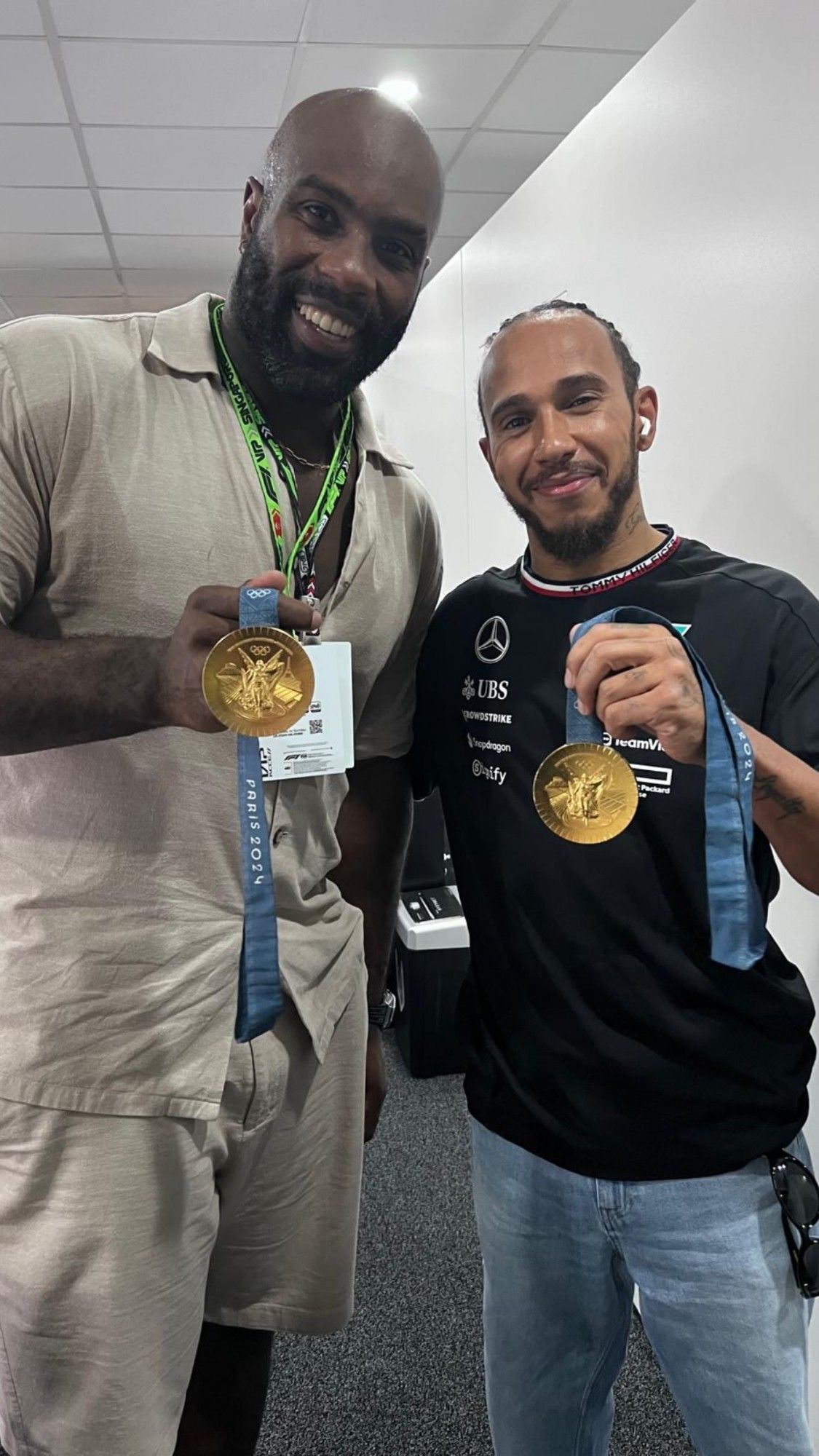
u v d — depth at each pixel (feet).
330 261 3.26
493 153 13.20
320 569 3.76
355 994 4.17
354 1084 4.20
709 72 4.56
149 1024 3.22
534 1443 3.79
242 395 3.47
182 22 9.80
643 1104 3.24
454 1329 5.76
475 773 3.65
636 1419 5.11
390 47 10.42
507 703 3.53
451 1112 8.19
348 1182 4.23
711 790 2.61
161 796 3.25
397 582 3.97
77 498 3.08
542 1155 3.45
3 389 2.96
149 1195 3.26
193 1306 3.53
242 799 3.01
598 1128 3.30
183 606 3.24
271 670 2.66
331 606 3.70
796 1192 3.11
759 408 4.33
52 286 18.94
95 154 12.78
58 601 3.21
